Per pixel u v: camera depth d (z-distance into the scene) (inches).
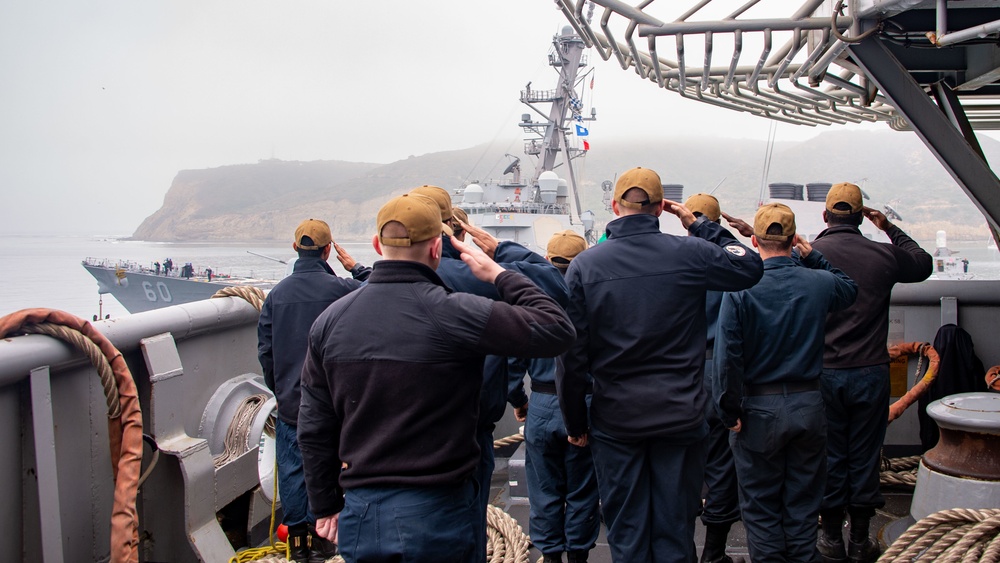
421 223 70.4
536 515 123.0
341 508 76.4
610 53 111.6
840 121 159.3
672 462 95.8
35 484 93.5
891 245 128.6
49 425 92.0
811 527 108.8
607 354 96.7
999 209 98.7
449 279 87.8
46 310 93.6
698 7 93.1
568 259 134.5
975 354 166.6
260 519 141.4
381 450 68.2
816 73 110.2
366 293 71.1
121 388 98.0
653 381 94.7
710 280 95.7
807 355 106.6
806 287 106.7
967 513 104.7
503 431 192.1
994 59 111.0
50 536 91.9
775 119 152.9
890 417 158.9
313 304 121.4
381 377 68.1
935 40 83.8
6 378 86.1
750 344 106.7
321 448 74.0
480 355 69.7
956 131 97.7
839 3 91.2
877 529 138.0
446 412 68.9
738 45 94.6
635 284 95.0
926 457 128.3
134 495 96.0
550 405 119.3
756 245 112.7
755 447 107.7
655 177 99.1
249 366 152.5
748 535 111.0
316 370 73.1
